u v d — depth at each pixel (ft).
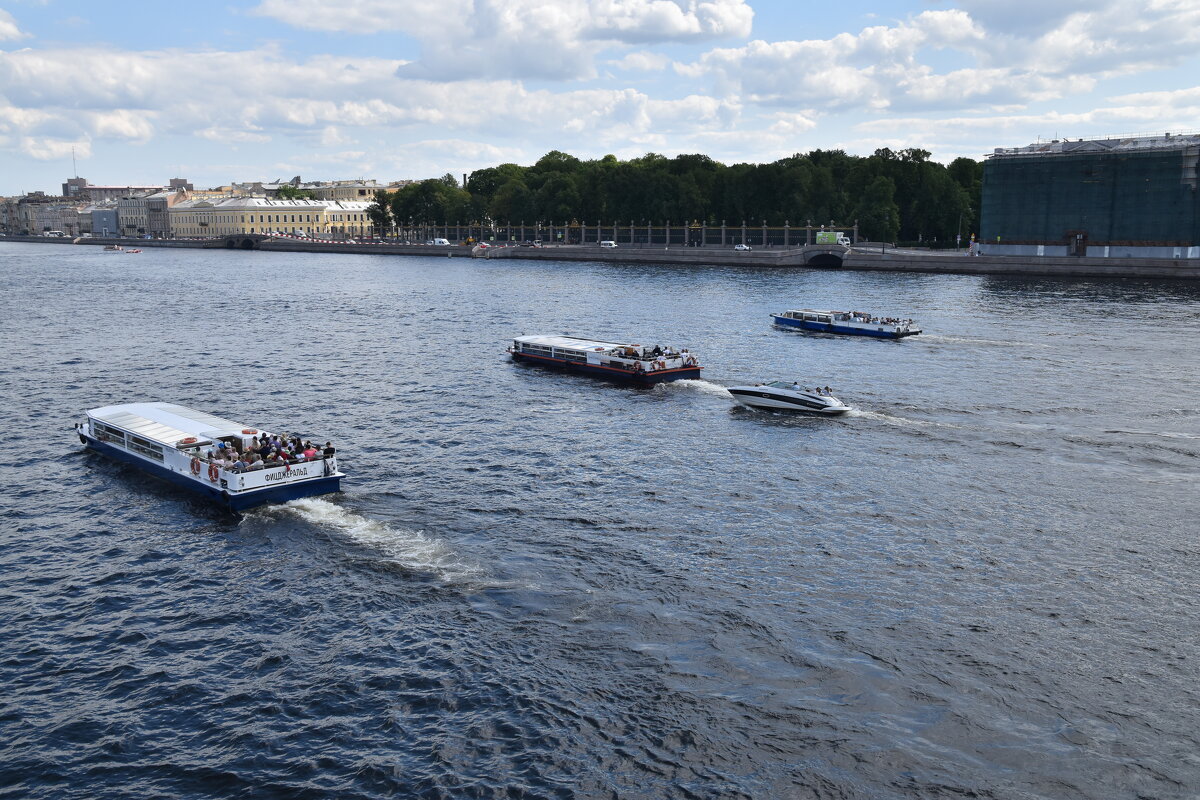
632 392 292.81
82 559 162.91
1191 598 145.79
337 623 139.44
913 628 136.46
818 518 178.60
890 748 110.63
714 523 176.14
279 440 203.51
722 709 117.70
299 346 384.27
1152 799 102.73
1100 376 307.78
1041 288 590.55
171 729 115.85
